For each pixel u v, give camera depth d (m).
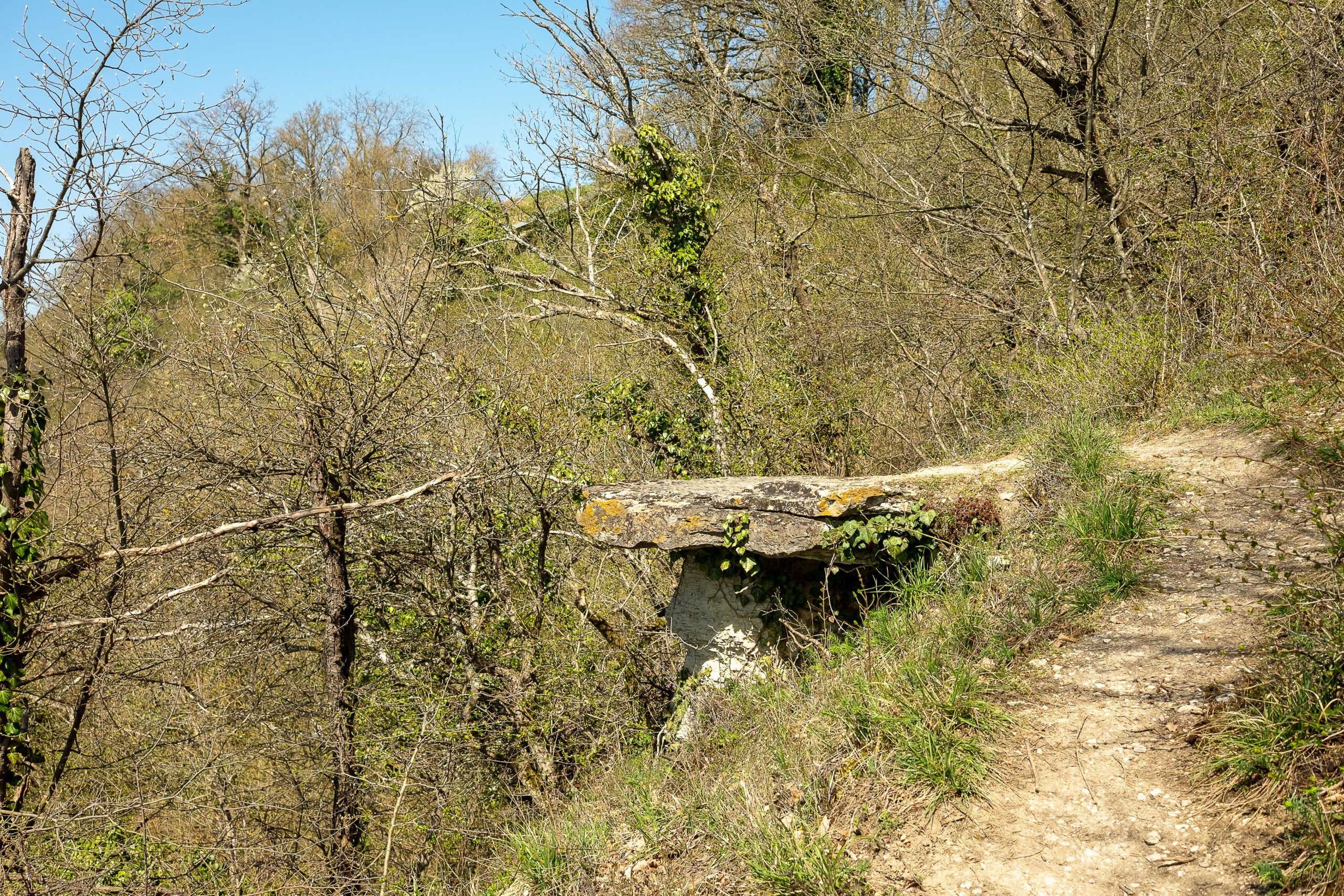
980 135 12.22
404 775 7.55
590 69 14.15
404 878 7.68
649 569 9.66
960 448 10.66
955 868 3.39
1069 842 3.35
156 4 7.45
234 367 8.53
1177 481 5.61
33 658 7.98
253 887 7.70
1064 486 5.89
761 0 15.02
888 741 4.05
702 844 4.01
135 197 8.51
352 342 9.08
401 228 12.14
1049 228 12.66
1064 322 10.30
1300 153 7.21
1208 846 3.14
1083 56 10.63
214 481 8.41
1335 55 7.57
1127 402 7.26
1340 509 4.72
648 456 12.72
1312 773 3.11
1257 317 6.71
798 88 15.21
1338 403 5.59
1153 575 4.77
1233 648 3.98
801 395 12.71
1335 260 6.09
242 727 8.58
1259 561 4.58
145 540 8.89
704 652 7.11
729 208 15.56
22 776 7.89
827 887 3.41
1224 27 9.77
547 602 9.20
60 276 8.30
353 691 8.26
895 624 5.19
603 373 12.84
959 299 12.13
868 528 6.00
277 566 8.92
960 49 11.40
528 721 8.30
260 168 11.14
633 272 13.30
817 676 5.23
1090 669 4.19
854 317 13.34
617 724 7.96
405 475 8.97
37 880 6.97
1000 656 4.41
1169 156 9.49
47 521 7.81
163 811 8.46
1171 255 8.73
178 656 8.50
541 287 13.47
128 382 9.81
